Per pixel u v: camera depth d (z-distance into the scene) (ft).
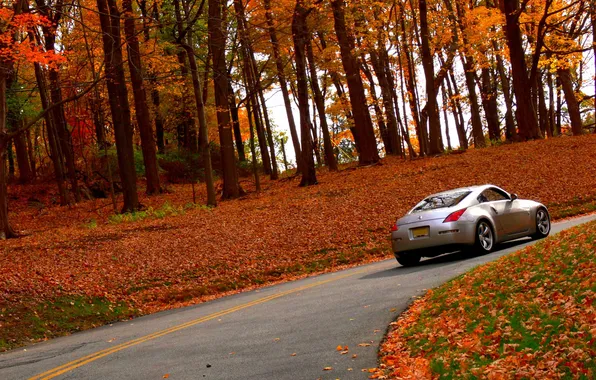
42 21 61.62
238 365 20.85
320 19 104.73
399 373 17.37
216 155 156.15
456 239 39.11
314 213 72.18
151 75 111.04
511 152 93.20
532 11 106.32
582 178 72.95
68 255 58.90
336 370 18.71
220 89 101.04
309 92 140.56
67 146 112.98
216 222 73.46
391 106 132.36
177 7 79.00
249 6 93.20
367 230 62.69
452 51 114.21
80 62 101.81
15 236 72.79
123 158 93.25
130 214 86.84
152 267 54.44
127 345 27.71
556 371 14.84
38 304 41.34
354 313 27.07
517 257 27.91
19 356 29.99
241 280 50.03
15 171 178.81
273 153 127.34
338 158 211.61
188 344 25.80
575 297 19.12
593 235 25.62
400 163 107.34
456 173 85.15
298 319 27.78
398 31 109.50
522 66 104.78
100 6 88.69
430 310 23.94
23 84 110.52
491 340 18.07
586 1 98.68
